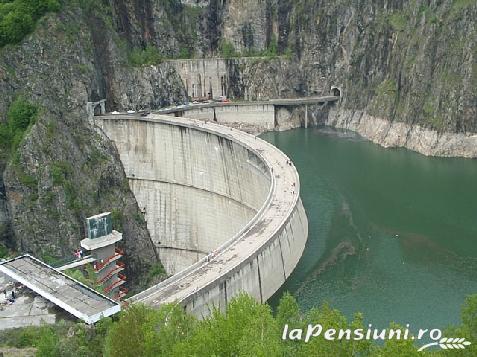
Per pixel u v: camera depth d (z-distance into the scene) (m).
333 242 166.12
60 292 104.56
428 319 125.88
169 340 75.00
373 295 137.38
